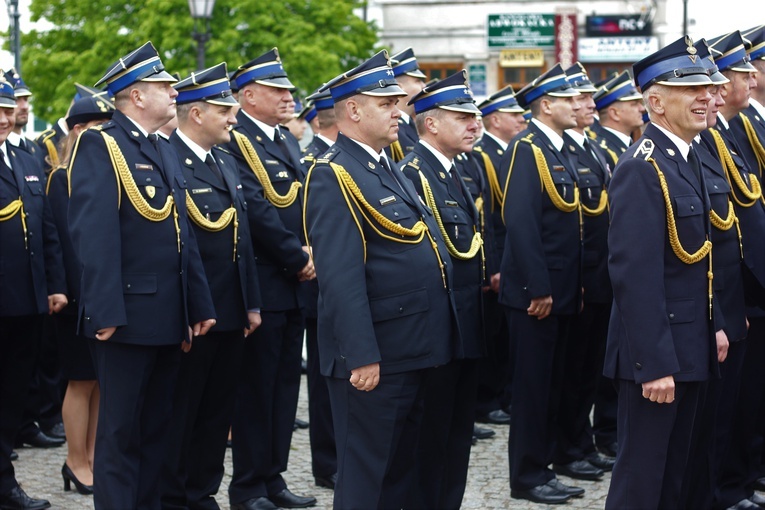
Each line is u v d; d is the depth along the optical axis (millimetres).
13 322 6973
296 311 7277
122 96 6051
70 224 5828
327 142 7949
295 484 7609
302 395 10461
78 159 5871
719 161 6039
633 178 5277
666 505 5500
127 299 5809
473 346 6125
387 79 5555
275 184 7270
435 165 6262
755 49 7059
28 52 27172
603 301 7734
